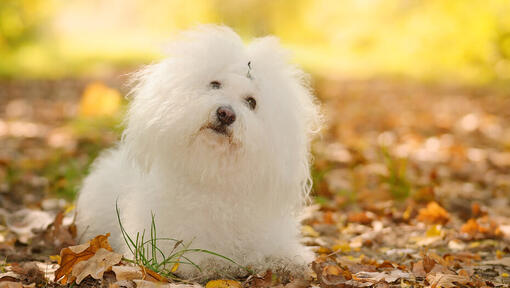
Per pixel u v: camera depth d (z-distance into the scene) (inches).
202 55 131.3
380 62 835.4
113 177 152.5
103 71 644.1
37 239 161.3
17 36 735.7
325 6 995.3
